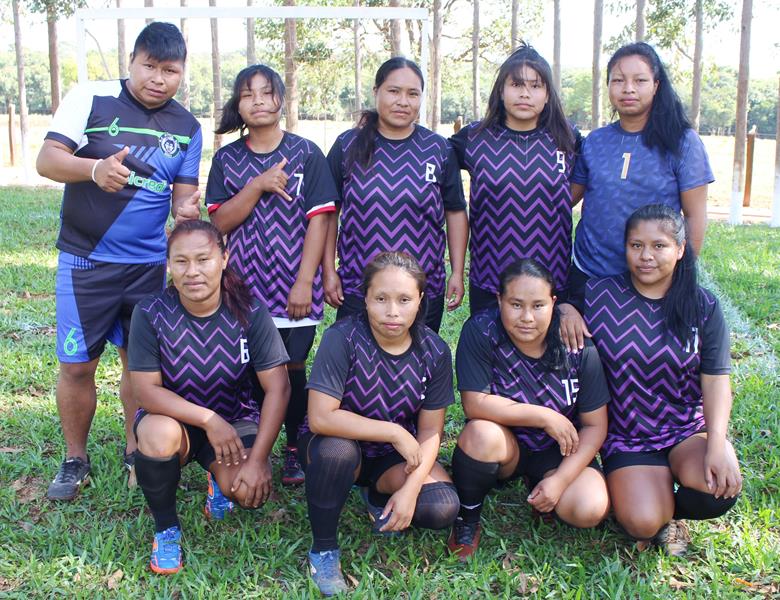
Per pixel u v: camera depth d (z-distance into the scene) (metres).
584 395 3.18
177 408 3.04
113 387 4.88
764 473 3.74
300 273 3.61
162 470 2.94
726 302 6.88
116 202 3.47
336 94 31.66
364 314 3.14
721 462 2.93
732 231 11.50
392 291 2.89
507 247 3.63
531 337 3.07
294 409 3.73
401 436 2.97
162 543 3.01
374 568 3.04
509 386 3.17
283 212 3.60
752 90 43.44
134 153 3.46
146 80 3.40
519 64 3.48
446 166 3.68
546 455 3.25
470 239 3.84
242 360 3.18
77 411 3.64
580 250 3.69
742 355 5.54
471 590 2.90
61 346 3.56
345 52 28.94
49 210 12.19
